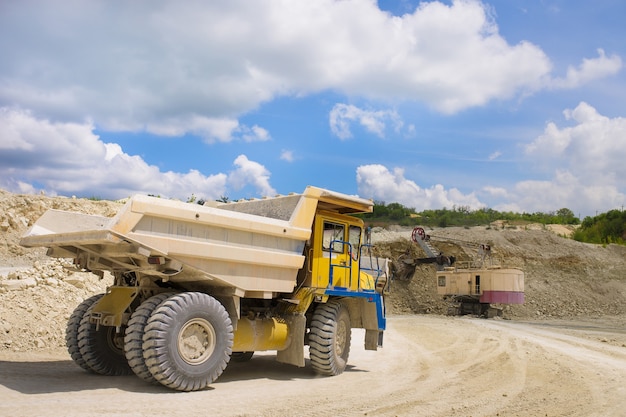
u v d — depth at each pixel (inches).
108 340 358.6
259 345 366.6
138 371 304.7
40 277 545.0
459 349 594.2
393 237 1913.1
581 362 503.5
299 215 376.8
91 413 245.6
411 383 374.9
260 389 331.6
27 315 451.5
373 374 413.1
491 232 2059.5
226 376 380.5
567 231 3051.2
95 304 351.9
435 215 2839.6
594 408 309.3
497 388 363.3
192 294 313.6
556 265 1907.0
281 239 365.4
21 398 267.7
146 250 296.2
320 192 389.7
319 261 399.9
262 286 354.0
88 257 347.9
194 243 316.2
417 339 694.5
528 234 2091.5
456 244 1876.2
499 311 1390.3
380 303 452.8
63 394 284.0
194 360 311.0
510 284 1316.4
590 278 1875.0
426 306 1604.3
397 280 1699.1
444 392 343.9
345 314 421.1
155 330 296.0
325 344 395.2
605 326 1096.8
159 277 334.3
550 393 350.3
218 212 327.9
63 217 366.9
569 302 1700.3
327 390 338.6
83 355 350.3
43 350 425.7
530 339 719.7
